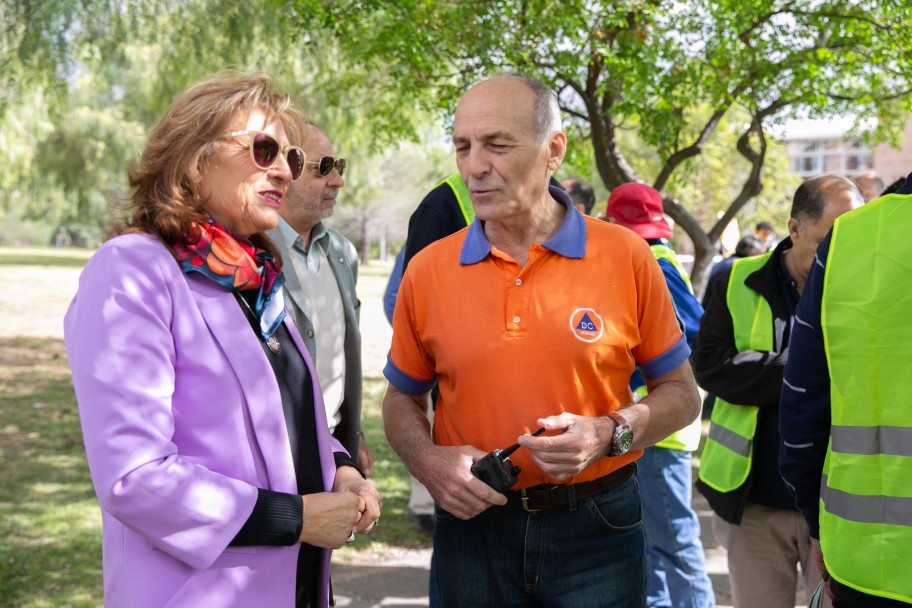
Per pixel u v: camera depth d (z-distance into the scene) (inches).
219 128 75.4
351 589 184.1
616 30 277.0
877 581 77.4
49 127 788.6
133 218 75.2
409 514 231.6
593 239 91.6
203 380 72.2
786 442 87.1
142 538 71.5
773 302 123.8
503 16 275.4
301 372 82.1
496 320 89.1
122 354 68.1
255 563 72.5
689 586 146.4
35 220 1738.4
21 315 727.1
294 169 82.2
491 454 84.3
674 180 382.3
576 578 90.2
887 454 77.0
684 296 148.8
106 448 66.6
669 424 91.3
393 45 280.5
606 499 91.3
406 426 95.0
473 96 88.9
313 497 75.5
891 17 274.8
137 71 464.4
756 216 868.6
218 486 69.3
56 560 192.9
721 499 124.8
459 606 94.0
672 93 291.6
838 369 79.8
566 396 88.0
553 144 92.1
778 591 125.3
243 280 75.5
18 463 277.1
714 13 271.7
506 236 92.7
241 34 355.6
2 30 305.9
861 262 78.5
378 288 1169.4
